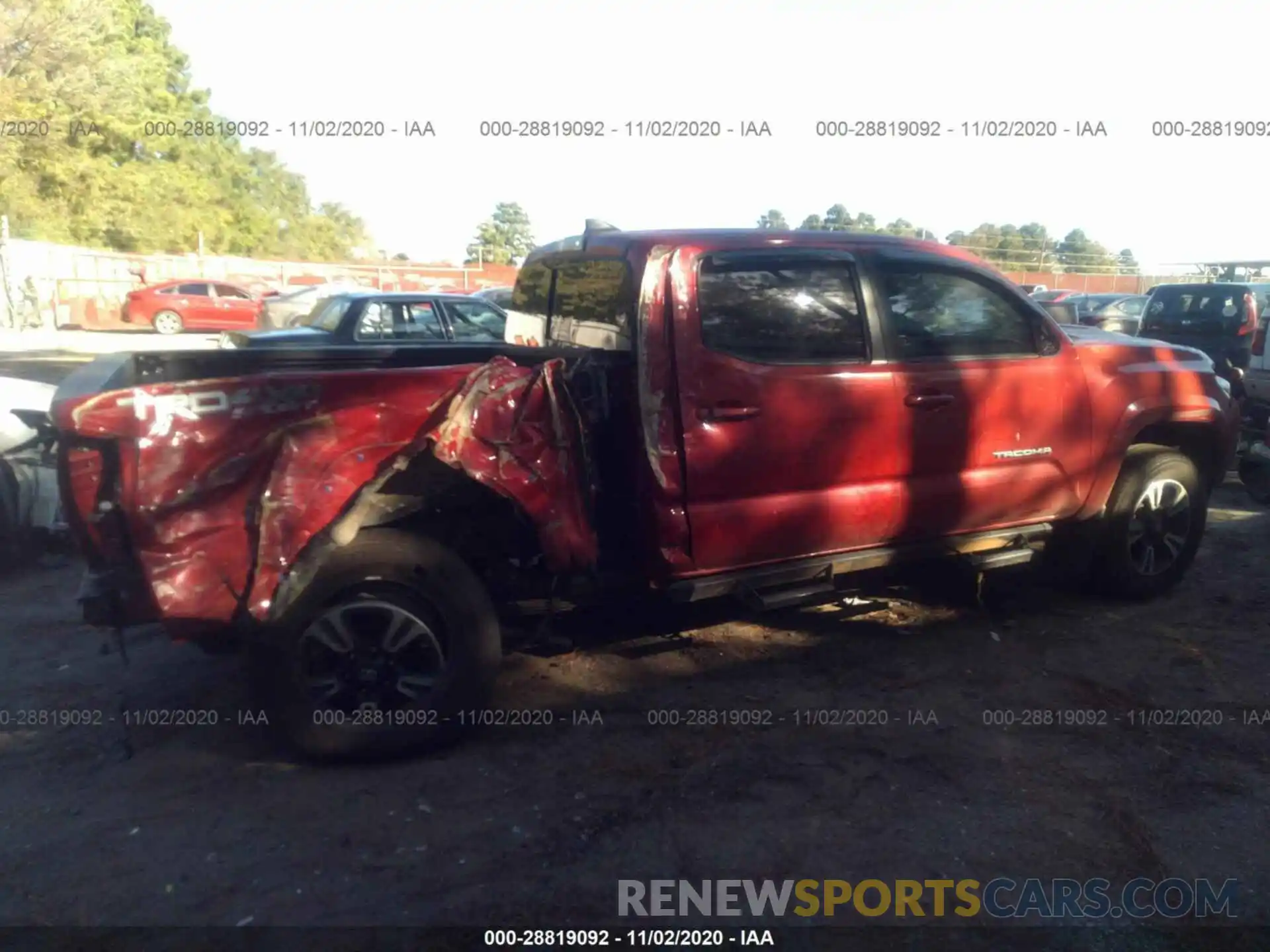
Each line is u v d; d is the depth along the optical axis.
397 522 4.25
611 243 4.71
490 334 12.79
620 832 3.70
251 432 3.73
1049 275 36.84
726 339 4.57
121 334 26.48
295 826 3.73
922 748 4.29
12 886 3.38
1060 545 5.95
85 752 4.27
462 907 3.29
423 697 4.18
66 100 31.56
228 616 3.75
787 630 5.58
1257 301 14.18
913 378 4.97
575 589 4.52
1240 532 7.65
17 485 6.46
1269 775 4.07
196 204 39.66
